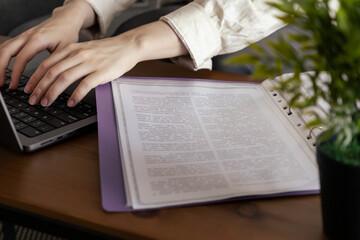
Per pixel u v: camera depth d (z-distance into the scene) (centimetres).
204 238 48
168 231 48
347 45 37
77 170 58
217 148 61
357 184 42
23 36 82
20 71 76
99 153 59
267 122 67
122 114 66
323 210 47
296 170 58
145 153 59
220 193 53
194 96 73
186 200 52
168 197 52
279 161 59
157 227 49
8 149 62
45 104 69
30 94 73
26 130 64
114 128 64
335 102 42
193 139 62
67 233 52
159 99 71
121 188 54
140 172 55
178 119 66
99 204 52
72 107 70
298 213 52
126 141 61
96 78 71
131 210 51
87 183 56
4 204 54
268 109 71
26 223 53
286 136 65
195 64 85
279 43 44
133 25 116
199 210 51
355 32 37
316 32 40
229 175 56
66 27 87
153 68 87
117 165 58
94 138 66
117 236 49
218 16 87
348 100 39
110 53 77
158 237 48
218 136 64
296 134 65
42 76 73
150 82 76
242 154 60
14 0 164
